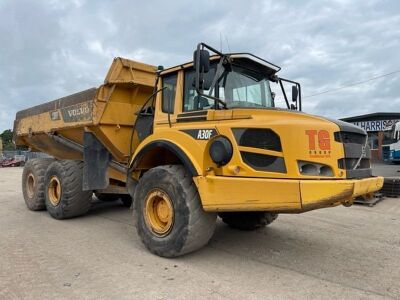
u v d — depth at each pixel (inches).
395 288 154.9
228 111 180.1
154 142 203.6
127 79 266.5
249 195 165.5
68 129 300.8
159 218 199.2
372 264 184.5
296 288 154.1
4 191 496.1
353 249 210.2
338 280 163.2
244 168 170.2
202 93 180.1
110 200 377.1
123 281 161.0
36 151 420.8
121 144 271.9
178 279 163.5
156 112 218.8
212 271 173.6
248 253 201.5
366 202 359.9
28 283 158.7
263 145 167.5
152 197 199.2
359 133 180.1
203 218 184.4
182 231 182.9
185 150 188.4
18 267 178.4
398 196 416.2
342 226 269.3
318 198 150.6
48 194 302.5
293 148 160.6
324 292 150.3
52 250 206.4
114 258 191.9
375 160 1514.5
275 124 165.3
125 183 279.0
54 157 380.8
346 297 145.6
